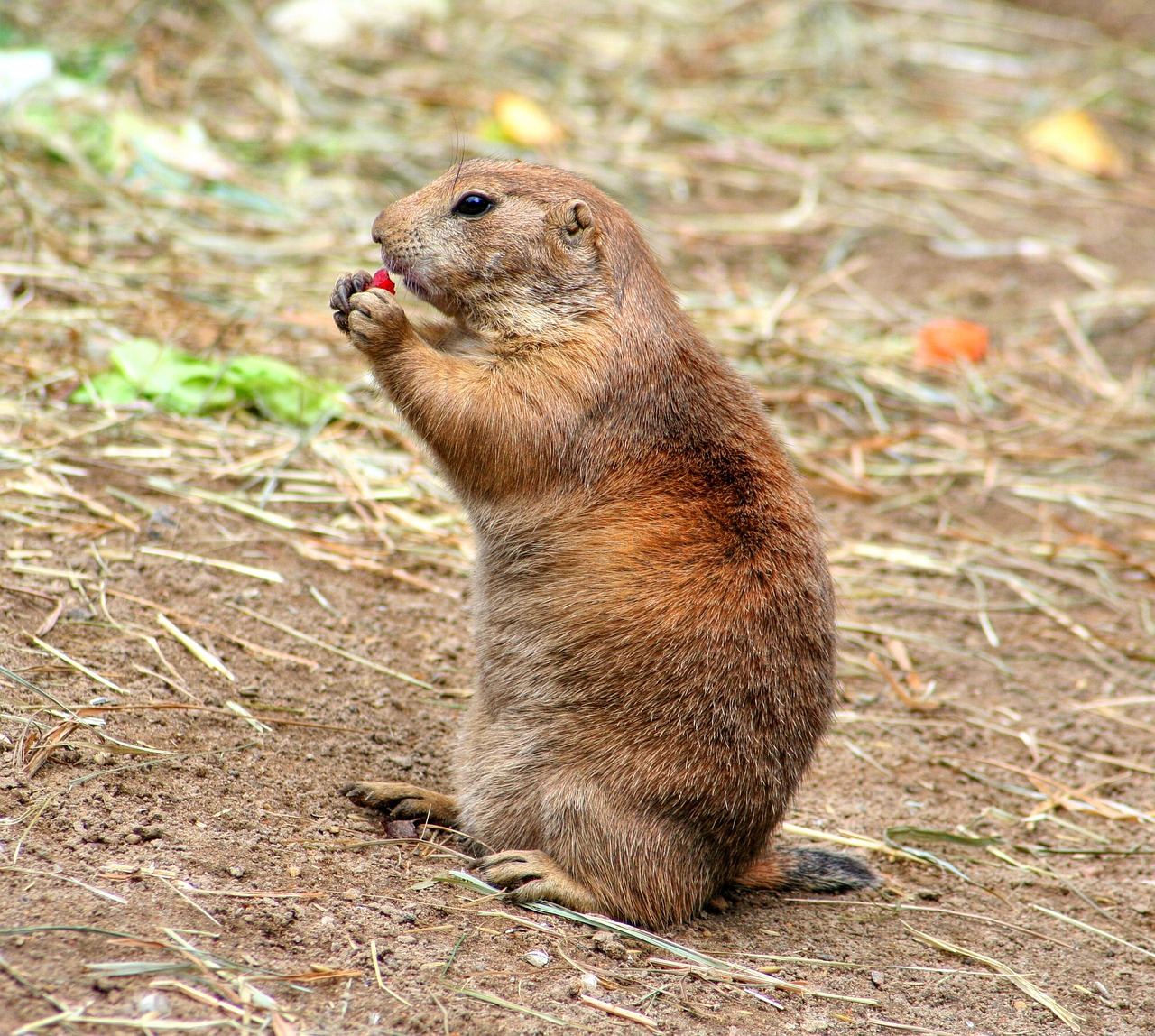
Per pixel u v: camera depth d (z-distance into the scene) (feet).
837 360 51.06
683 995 22.66
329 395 41.55
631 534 25.95
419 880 24.63
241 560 34.68
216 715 28.50
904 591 40.98
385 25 70.79
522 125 61.72
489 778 26.37
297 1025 19.47
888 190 66.39
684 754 25.12
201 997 19.56
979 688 37.45
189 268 47.44
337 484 38.50
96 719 26.68
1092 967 26.61
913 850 30.50
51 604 30.66
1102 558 43.50
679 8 79.92
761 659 25.53
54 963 19.58
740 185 64.90
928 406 50.29
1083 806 32.81
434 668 33.22
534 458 26.16
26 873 21.53
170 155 54.24
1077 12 89.61
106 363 40.65
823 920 27.32
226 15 66.80
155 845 23.36
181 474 37.17
